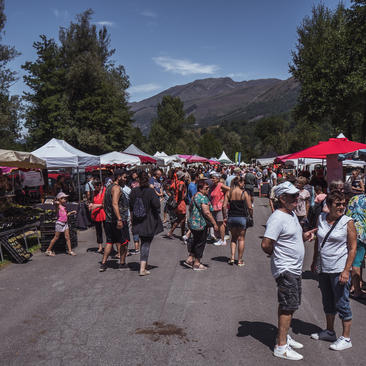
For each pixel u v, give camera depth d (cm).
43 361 373
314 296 561
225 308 507
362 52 2597
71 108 4322
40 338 425
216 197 935
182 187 998
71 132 4056
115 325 455
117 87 4841
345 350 389
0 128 3869
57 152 1391
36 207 1037
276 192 385
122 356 380
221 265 738
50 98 4172
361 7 2597
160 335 427
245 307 511
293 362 365
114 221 693
